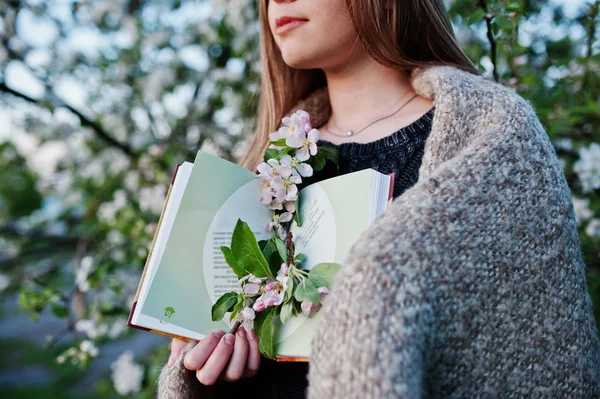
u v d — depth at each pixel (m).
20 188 4.36
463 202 0.60
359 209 0.68
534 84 1.48
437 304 0.55
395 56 0.85
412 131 0.82
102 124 2.38
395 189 0.79
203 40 2.24
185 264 0.73
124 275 2.08
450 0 1.48
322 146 0.86
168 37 2.26
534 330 0.62
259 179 0.79
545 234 0.64
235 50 2.06
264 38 1.10
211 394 0.81
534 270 0.62
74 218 2.87
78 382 3.95
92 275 1.98
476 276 0.58
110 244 2.24
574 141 1.58
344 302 0.53
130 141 2.31
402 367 0.49
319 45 0.84
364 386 0.49
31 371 4.46
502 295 0.60
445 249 0.57
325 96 1.03
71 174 2.69
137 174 2.20
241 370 0.71
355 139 0.88
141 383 1.92
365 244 0.56
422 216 0.58
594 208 1.49
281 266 0.70
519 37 1.43
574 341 0.64
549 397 0.62
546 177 0.66
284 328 0.68
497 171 0.63
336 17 0.82
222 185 0.76
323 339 0.54
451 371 0.57
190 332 0.72
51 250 2.80
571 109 1.43
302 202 0.75
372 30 0.83
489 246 0.60
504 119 0.69
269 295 0.69
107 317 1.92
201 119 2.27
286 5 0.84
